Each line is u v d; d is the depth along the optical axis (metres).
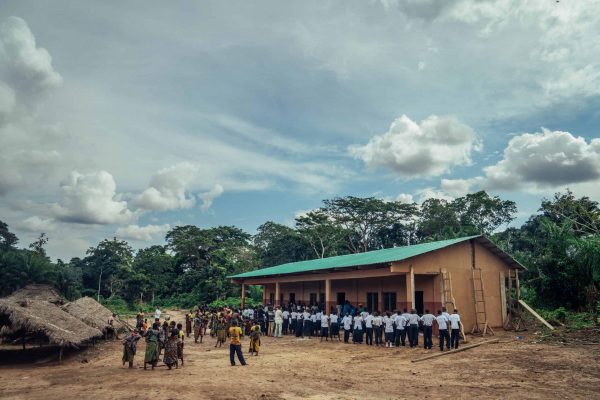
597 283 24.92
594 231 33.38
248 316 26.77
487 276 23.80
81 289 70.62
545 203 38.62
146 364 14.78
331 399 9.79
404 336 18.81
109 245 76.56
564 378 11.34
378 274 22.44
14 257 48.59
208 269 61.81
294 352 18.05
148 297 66.94
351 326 21.08
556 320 22.16
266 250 73.94
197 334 22.84
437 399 9.70
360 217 67.25
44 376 13.34
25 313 16.39
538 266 28.14
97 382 12.05
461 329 18.84
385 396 10.05
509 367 13.04
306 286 33.81
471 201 60.25
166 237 75.38
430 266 21.94
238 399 9.85
